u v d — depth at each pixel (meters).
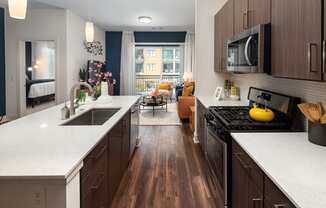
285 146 1.79
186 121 7.22
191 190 3.13
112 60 10.53
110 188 2.48
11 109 7.08
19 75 7.03
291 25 1.74
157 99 8.39
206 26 5.07
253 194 1.64
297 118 2.34
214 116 2.90
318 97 2.03
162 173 3.65
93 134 2.09
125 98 4.74
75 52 7.46
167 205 2.79
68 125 2.60
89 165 1.73
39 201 1.34
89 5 6.32
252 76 3.72
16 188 1.33
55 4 6.26
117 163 2.86
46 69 11.20
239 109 3.29
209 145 3.03
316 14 1.43
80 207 1.57
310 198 1.07
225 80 4.92
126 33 10.30
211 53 5.09
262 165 1.44
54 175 1.30
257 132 2.24
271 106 2.73
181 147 4.89
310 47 1.48
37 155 1.58
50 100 10.89
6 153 1.61
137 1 5.91
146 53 10.96
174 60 10.95
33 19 6.86
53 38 6.86
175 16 7.44
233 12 3.40
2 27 6.61
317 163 1.46
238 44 2.93
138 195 3.00
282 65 1.89
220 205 2.46
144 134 5.88
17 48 6.96
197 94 5.14
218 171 2.49
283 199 1.18
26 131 2.18
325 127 1.78
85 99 3.90
